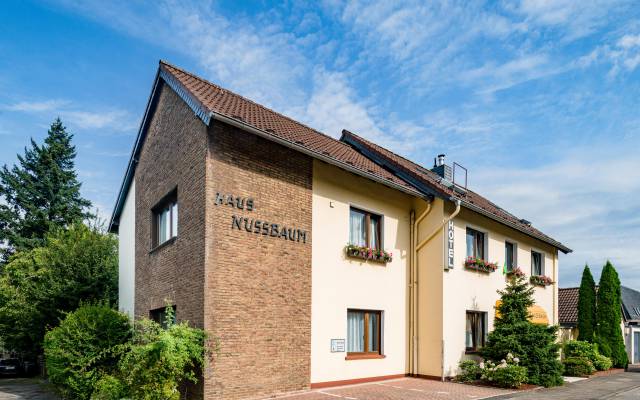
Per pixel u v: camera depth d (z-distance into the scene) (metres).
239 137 11.97
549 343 16.30
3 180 40.06
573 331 28.05
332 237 14.09
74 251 23.05
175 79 13.66
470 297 17.72
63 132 43.16
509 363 15.39
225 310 11.01
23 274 26.22
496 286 19.66
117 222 20.70
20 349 26.72
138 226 16.80
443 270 16.16
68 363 12.40
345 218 14.62
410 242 17.05
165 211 14.97
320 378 13.16
